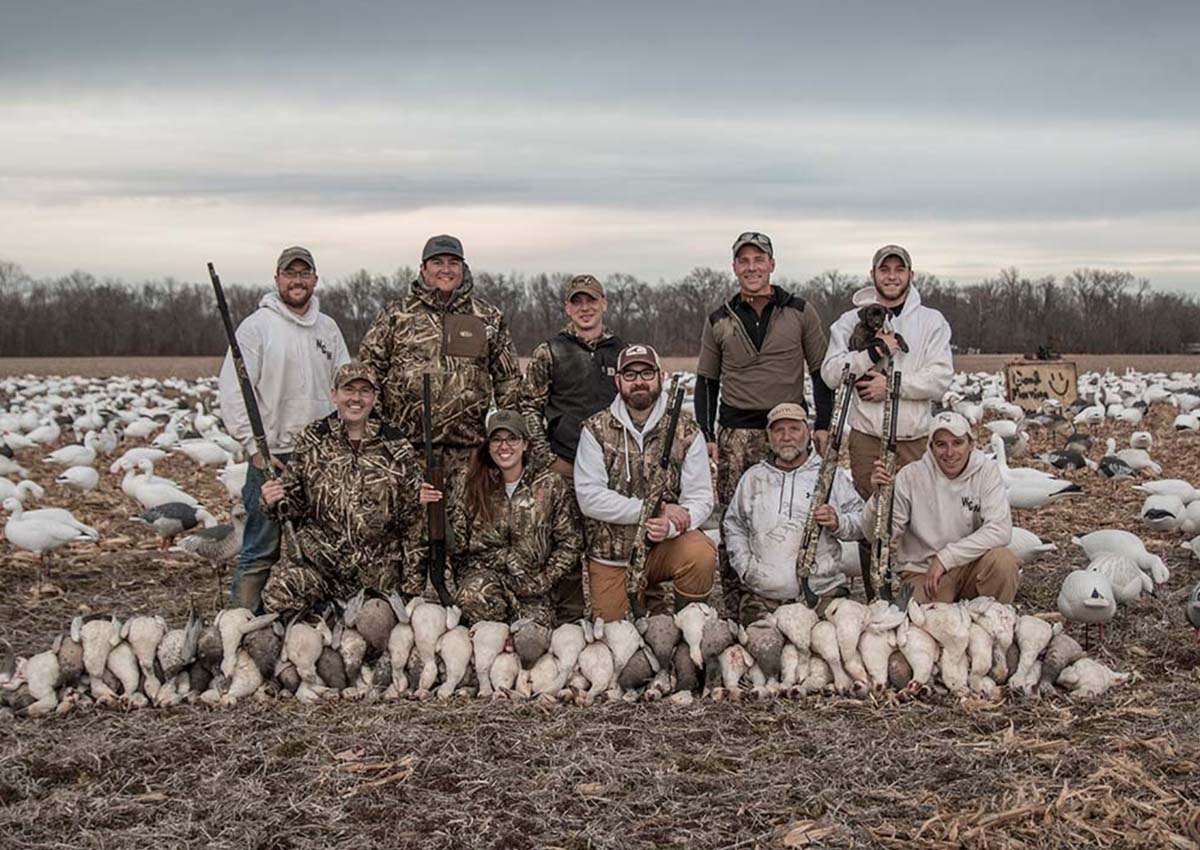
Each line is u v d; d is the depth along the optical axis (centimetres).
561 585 819
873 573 748
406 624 693
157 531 1116
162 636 684
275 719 647
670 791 550
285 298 833
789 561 774
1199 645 771
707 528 1059
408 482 753
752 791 548
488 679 689
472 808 534
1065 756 576
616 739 616
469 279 810
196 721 649
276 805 538
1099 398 3044
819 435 861
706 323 871
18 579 1046
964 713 651
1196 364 6116
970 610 691
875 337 768
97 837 507
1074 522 1328
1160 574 885
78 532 1038
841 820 517
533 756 590
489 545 772
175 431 2406
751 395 849
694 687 691
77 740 618
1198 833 496
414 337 796
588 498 756
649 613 816
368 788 554
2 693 668
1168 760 568
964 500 753
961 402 2686
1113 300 8431
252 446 823
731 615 831
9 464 1742
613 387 848
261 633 689
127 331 9125
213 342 9162
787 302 847
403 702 679
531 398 842
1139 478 1688
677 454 775
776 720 643
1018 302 8388
